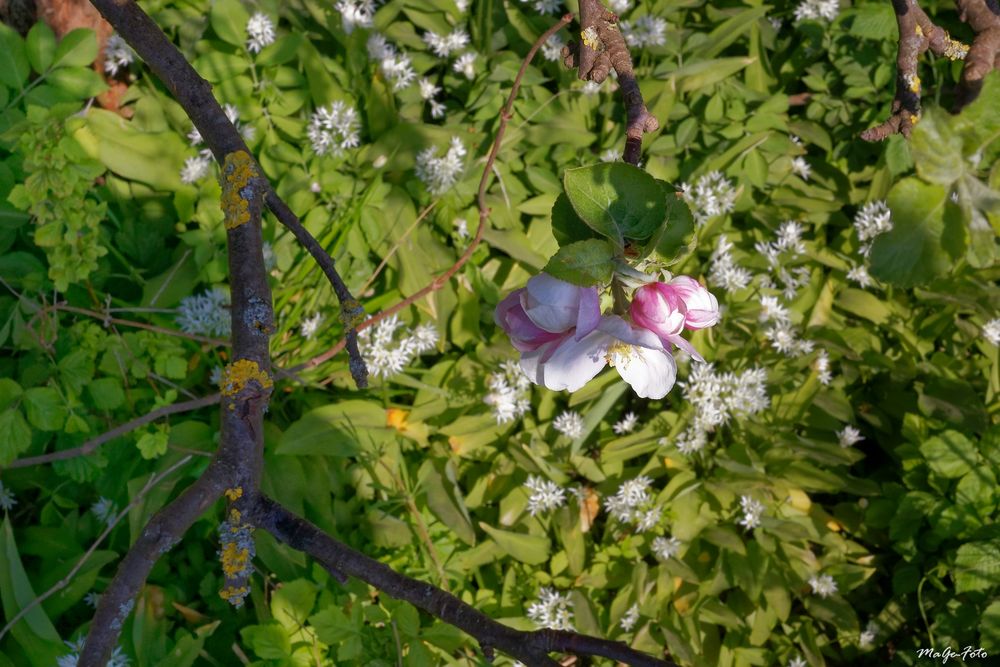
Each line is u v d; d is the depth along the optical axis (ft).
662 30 2.67
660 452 2.58
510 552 2.39
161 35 1.35
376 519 2.33
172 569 2.29
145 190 2.48
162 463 2.22
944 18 2.82
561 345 1.12
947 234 1.06
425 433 2.46
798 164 2.83
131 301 2.44
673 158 2.74
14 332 2.23
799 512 2.68
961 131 1.05
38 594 2.13
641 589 2.43
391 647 2.11
